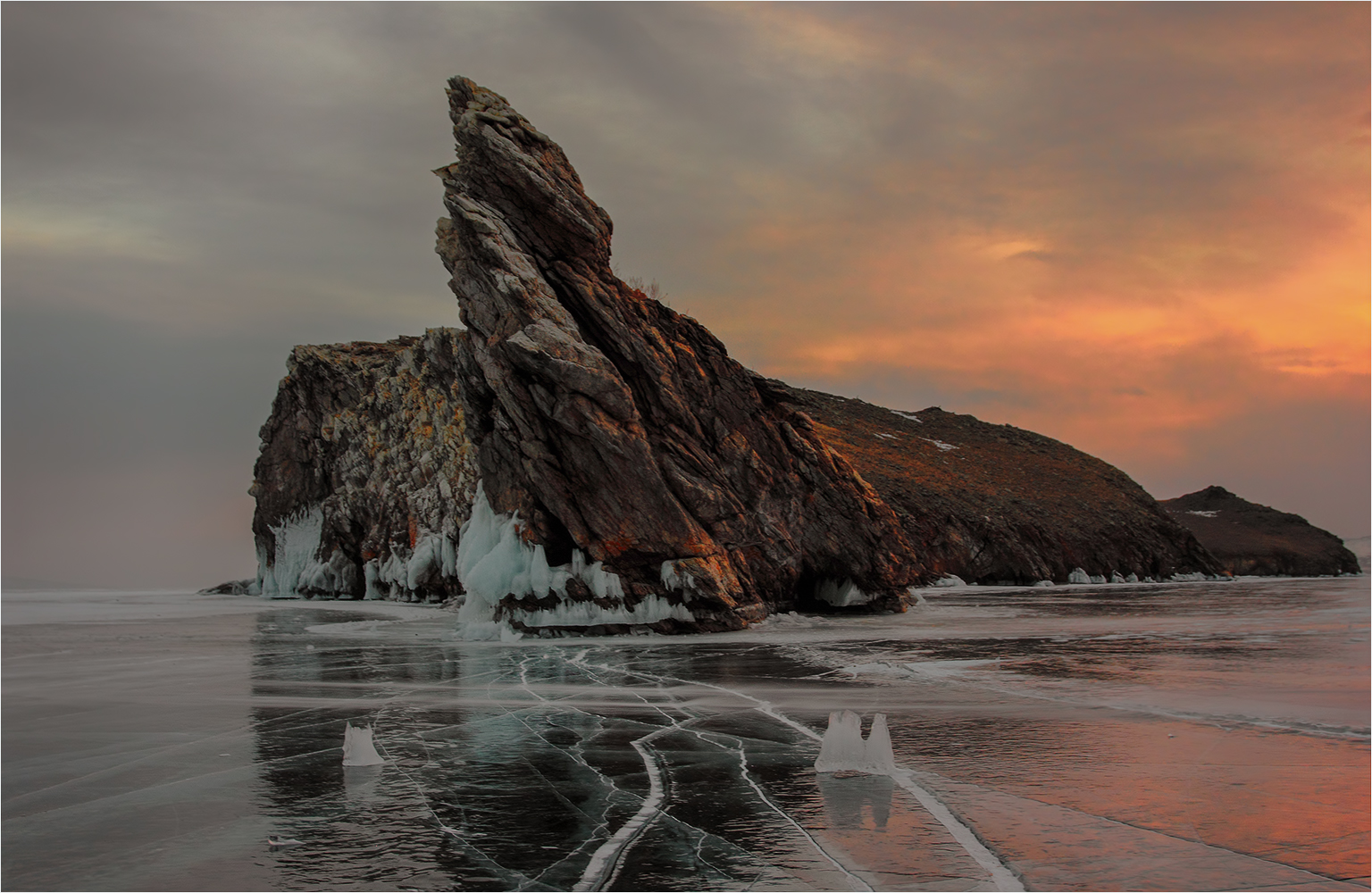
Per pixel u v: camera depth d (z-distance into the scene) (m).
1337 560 148.38
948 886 8.00
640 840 9.32
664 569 35.34
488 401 37.34
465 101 37.78
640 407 37.75
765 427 44.66
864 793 10.95
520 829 9.76
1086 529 114.25
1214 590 81.94
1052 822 9.71
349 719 16.53
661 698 18.53
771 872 8.36
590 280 37.44
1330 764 12.12
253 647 31.98
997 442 147.00
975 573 102.62
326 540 85.31
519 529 35.78
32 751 14.06
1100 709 16.36
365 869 8.63
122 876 8.57
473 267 35.97
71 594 118.94
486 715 16.72
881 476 111.81
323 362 88.88
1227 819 9.77
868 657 25.86
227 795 11.34
